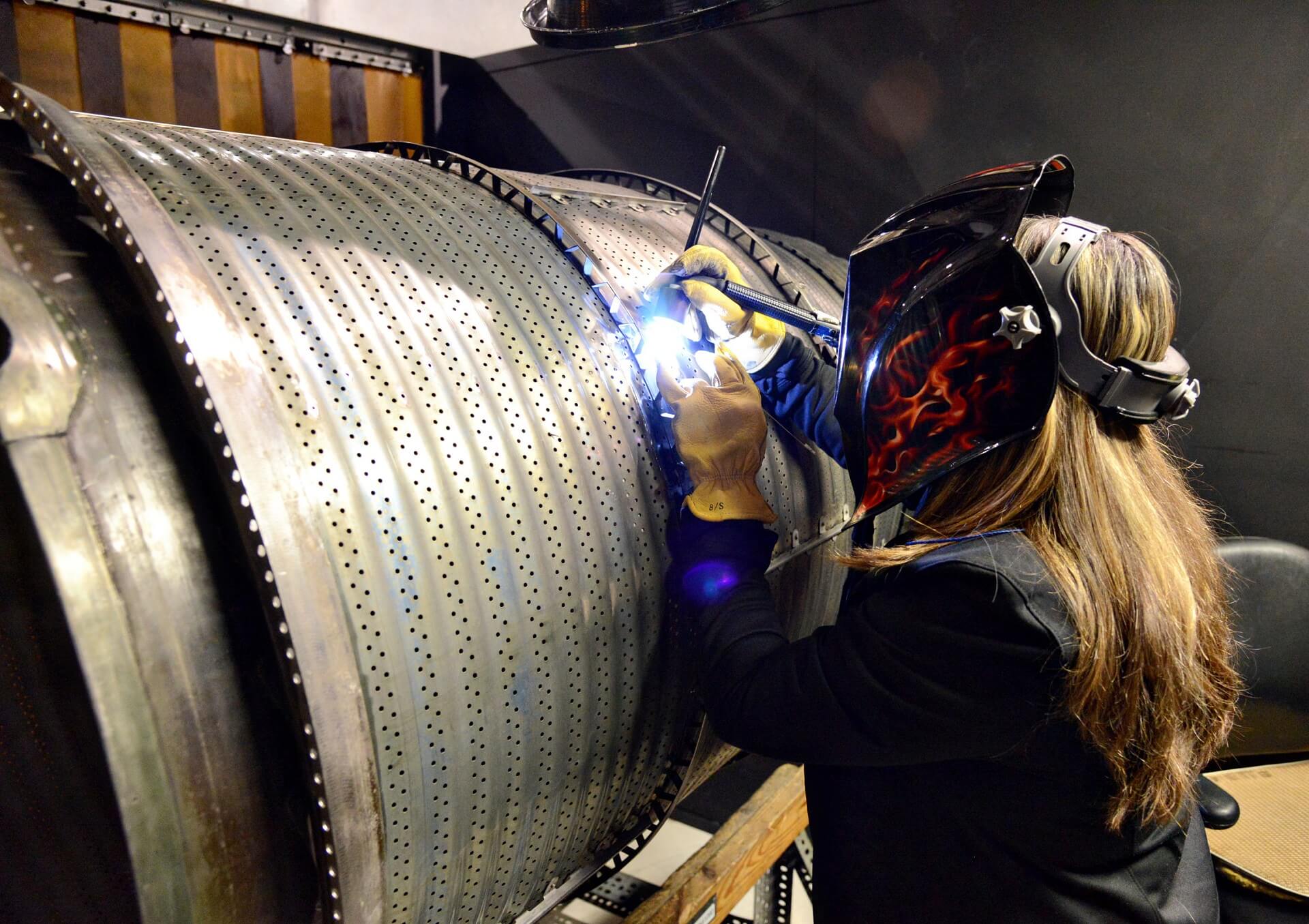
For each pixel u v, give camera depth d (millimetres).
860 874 828
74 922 801
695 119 2191
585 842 981
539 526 806
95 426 602
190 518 646
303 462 652
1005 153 1892
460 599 732
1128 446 697
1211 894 809
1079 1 1747
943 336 672
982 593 639
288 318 709
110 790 654
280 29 1938
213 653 645
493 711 765
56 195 719
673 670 965
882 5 1926
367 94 2184
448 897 792
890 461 721
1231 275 1740
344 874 665
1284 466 1763
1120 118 1769
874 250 765
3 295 577
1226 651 748
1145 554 648
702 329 1032
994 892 755
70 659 618
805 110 2062
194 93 1819
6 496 598
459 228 951
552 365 883
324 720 629
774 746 736
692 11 1013
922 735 670
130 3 1674
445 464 748
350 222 851
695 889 1248
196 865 640
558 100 2336
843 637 712
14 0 1523
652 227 1287
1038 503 676
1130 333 651
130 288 688
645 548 912
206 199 763
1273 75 1616
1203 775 1471
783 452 1160
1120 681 638
